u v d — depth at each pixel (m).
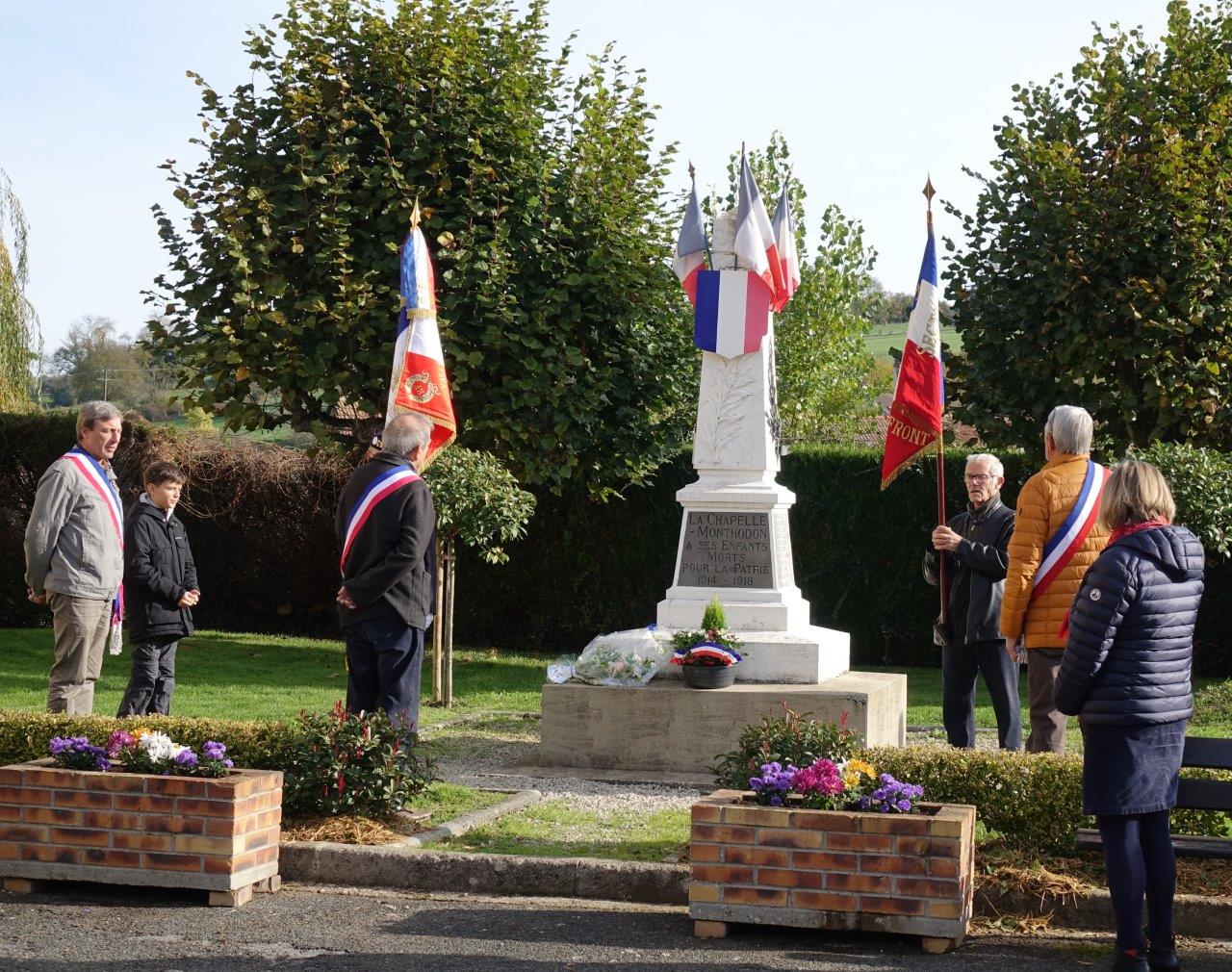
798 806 5.65
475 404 15.20
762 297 10.05
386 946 5.32
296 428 15.68
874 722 9.05
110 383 36.94
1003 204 15.62
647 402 16.19
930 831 5.31
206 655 16.36
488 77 15.68
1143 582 4.88
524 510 13.67
